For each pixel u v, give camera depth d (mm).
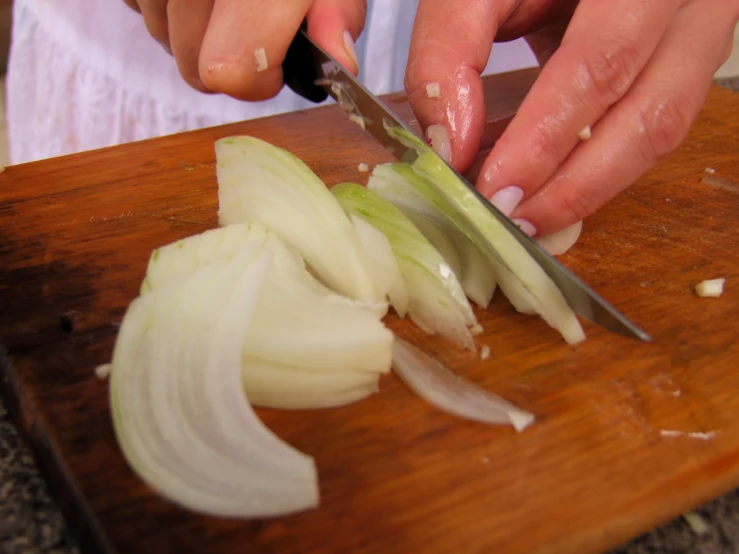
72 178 275
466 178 250
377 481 183
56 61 431
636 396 205
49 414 190
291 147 300
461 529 175
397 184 245
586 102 224
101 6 392
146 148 294
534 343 220
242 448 182
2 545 180
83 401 194
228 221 245
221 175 241
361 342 199
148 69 401
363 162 293
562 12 314
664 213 271
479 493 182
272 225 232
